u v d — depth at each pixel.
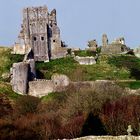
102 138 182.62
